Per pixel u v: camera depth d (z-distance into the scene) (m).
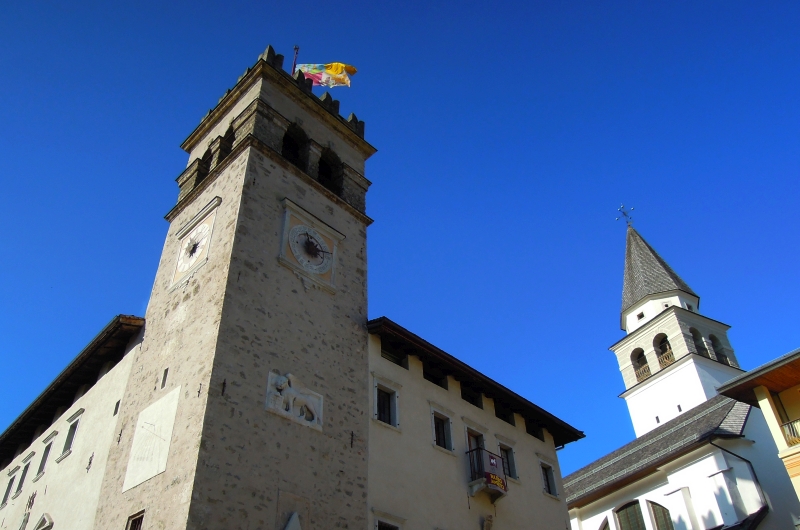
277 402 19.22
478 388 27.73
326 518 18.64
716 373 44.84
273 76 27.78
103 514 19.09
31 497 25.59
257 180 23.59
